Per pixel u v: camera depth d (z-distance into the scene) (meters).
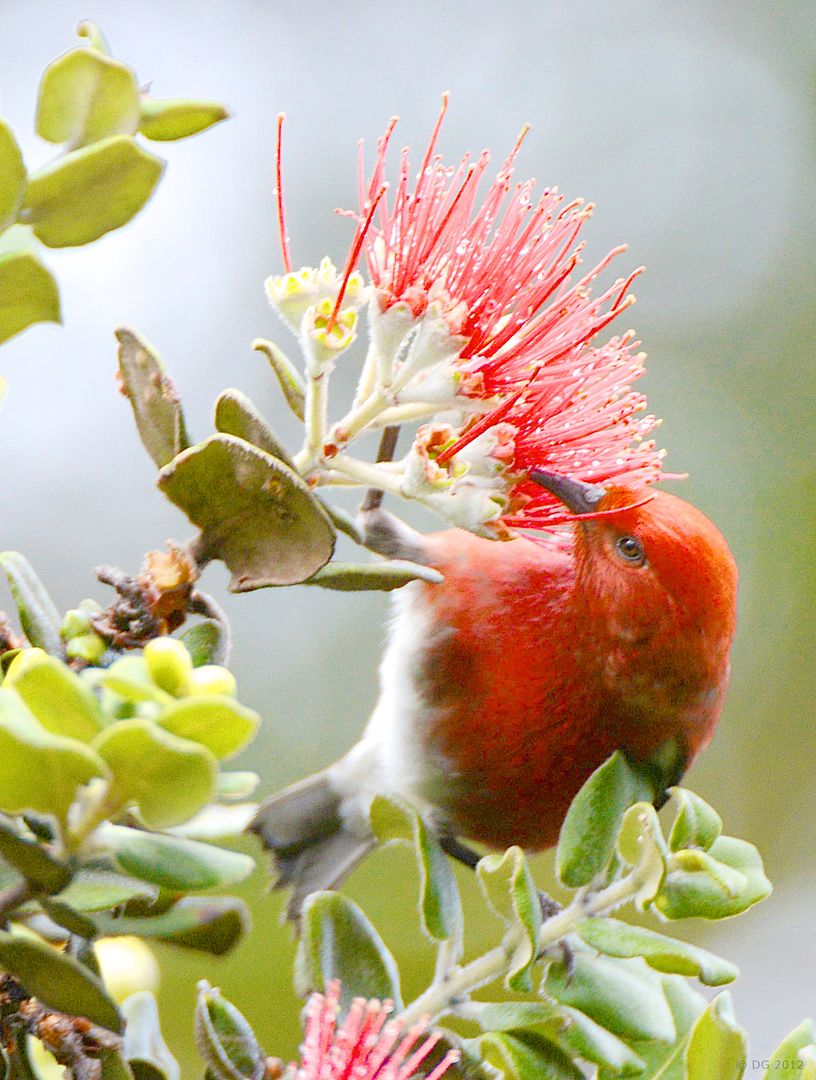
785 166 15.23
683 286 14.73
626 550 6.52
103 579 4.29
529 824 7.09
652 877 4.84
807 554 13.63
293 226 14.77
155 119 3.80
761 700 13.48
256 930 9.16
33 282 3.54
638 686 6.57
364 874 9.99
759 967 12.55
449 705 6.90
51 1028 3.97
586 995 4.82
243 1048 4.59
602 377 5.43
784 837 13.27
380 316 4.78
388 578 4.50
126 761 3.02
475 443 4.92
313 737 12.33
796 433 14.05
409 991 9.77
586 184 15.19
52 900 3.45
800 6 15.80
